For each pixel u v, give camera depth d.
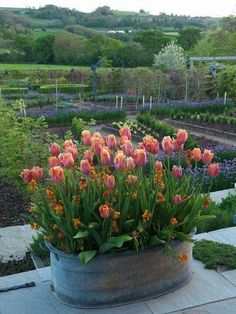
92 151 4.23
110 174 4.17
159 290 4.18
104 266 3.94
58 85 32.56
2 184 9.71
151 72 26.62
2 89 30.50
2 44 53.62
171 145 4.14
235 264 4.62
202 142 14.12
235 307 3.98
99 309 4.02
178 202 3.99
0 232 6.86
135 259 4.00
